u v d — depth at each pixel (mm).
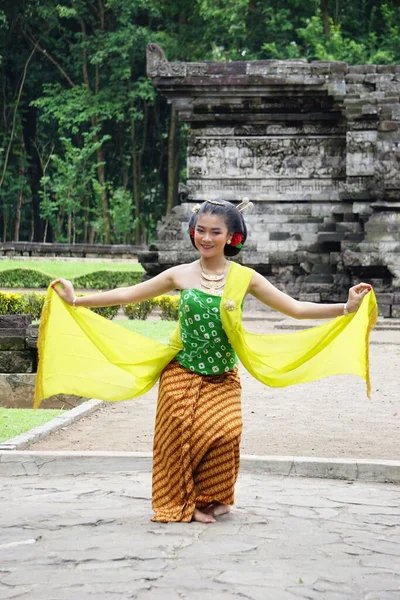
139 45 53875
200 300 6734
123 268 40031
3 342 14102
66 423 10781
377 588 5203
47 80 60156
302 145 33875
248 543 6059
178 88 33562
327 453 9148
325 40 50594
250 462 8562
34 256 45281
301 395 13273
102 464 8633
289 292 32594
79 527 6426
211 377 6832
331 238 31812
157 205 62875
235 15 49688
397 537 6355
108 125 61000
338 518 6848
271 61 33000
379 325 24969
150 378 7020
